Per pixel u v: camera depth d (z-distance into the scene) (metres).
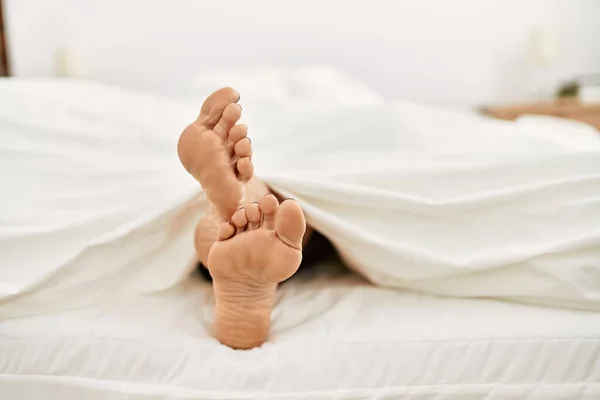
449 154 1.01
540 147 1.15
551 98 2.61
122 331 0.83
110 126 1.33
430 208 0.92
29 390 0.81
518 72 2.59
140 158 1.15
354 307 0.90
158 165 1.09
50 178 1.06
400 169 0.95
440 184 0.95
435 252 0.91
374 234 0.93
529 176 0.95
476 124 1.33
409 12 2.49
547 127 1.71
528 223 0.92
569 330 0.82
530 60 2.51
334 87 2.03
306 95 1.96
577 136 1.55
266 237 0.76
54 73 2.44
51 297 0.88
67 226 0.92
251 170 0.84
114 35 2.42
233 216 0.79
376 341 0.81
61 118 1.30
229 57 2.47
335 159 1.03
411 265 0.90
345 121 1.24
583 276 0.87
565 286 0.87
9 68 2.39
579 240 0.87
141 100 1.66
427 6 2.49
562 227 0.91
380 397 0.77
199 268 1.06
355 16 2.47
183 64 2.46
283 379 0.78
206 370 0.79
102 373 0.80
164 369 0.80
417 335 0.82
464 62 2.55
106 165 1.10
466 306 0.89
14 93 1.34
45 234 0.92
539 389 0.79
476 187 0.95
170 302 0.93
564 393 0.79
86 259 0.89
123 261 0.91
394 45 2.51
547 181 0.93
